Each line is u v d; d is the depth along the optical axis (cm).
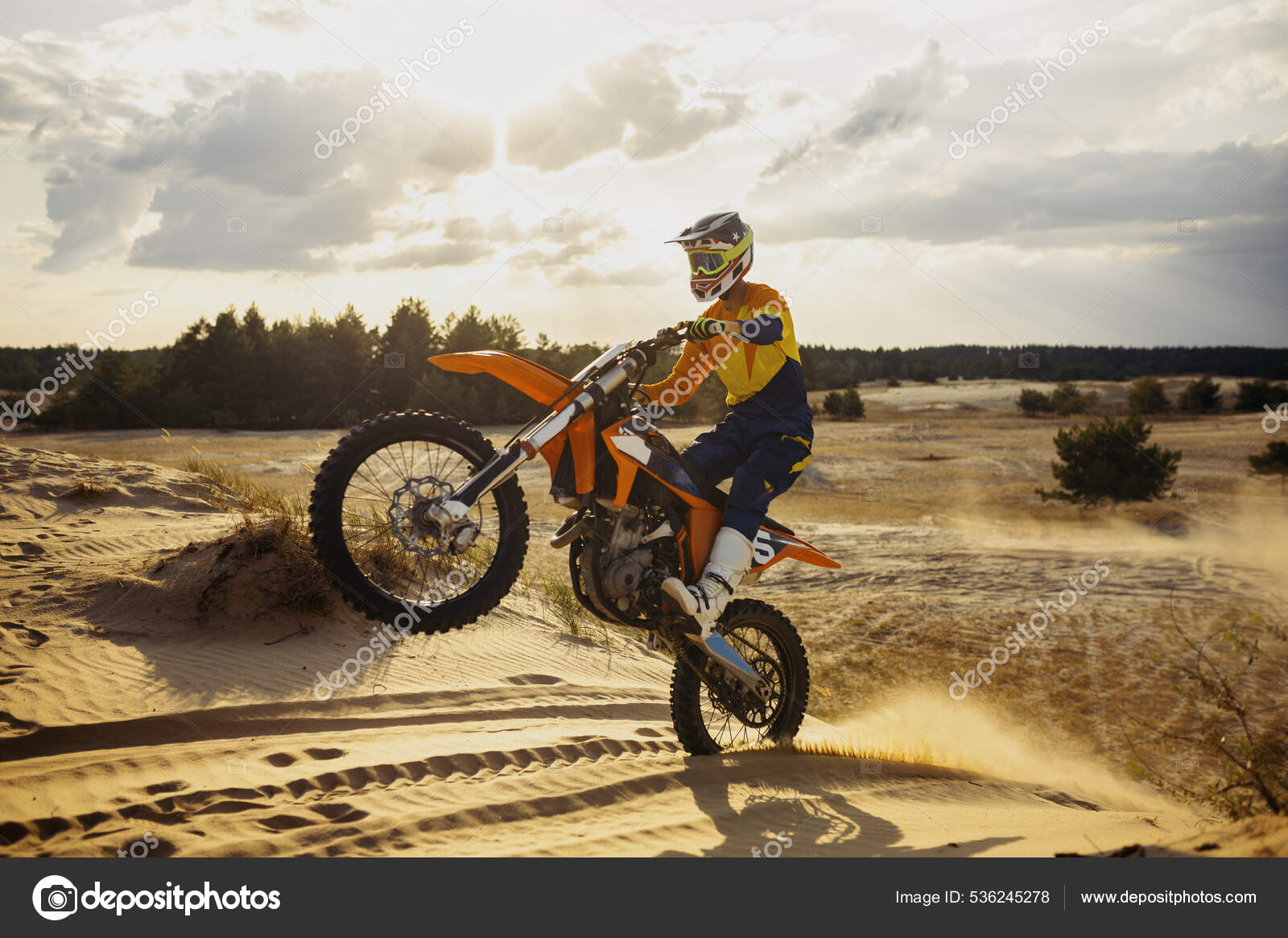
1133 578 1928
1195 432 5569
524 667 670
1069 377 10219
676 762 484
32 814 343
